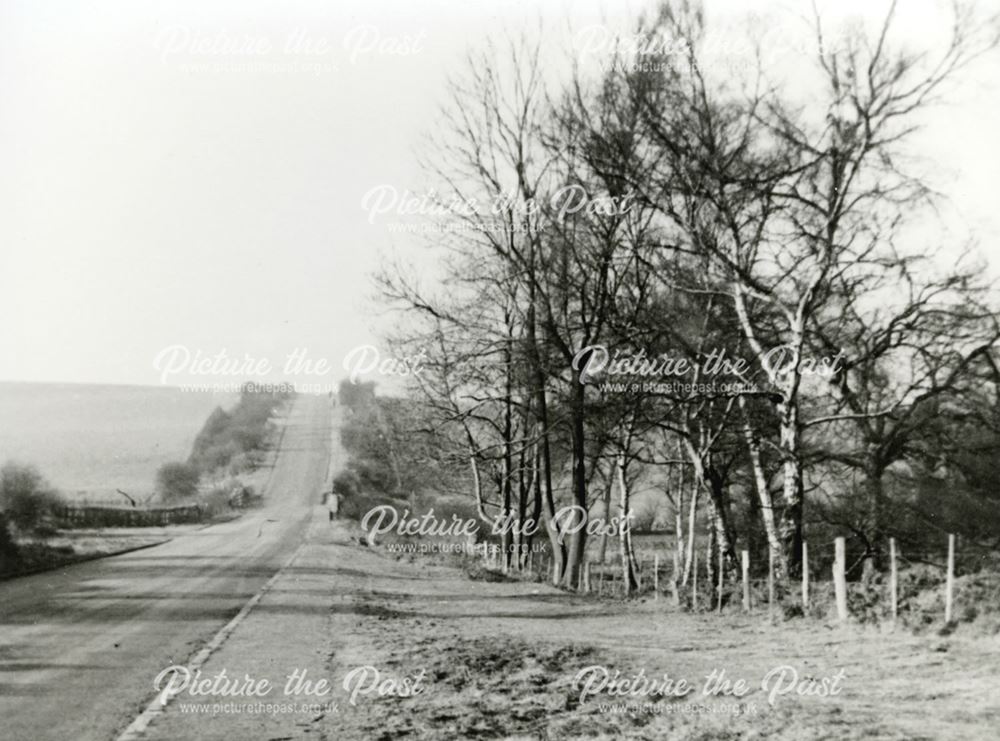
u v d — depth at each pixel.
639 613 20.28
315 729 8.47
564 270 27.31
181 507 72.25
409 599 22.62
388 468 62.62
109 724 8.50
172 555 35.59
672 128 22.00
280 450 113.06
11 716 8.80
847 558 24.08
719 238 23.39
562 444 32.75
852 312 25.06
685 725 8.94
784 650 13.35
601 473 38.78
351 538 51.00
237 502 84.31
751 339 21.22
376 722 8.80
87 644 13.26
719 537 23.66
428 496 53.53
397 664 11.91
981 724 8.35
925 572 19.69
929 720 8.59
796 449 20.73
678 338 23.16
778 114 21.23
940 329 24.52
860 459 25.47
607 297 27.22
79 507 56.91
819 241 20.86
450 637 14.66
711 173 21.09
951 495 24.66
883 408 25.41
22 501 35.50
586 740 8.36
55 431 106.19
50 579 24.66
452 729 8.62
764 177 21.27
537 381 28.84
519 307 29.98
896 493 25.00
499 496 41.28
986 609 14.06
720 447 25.83
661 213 24.12
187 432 112.12
